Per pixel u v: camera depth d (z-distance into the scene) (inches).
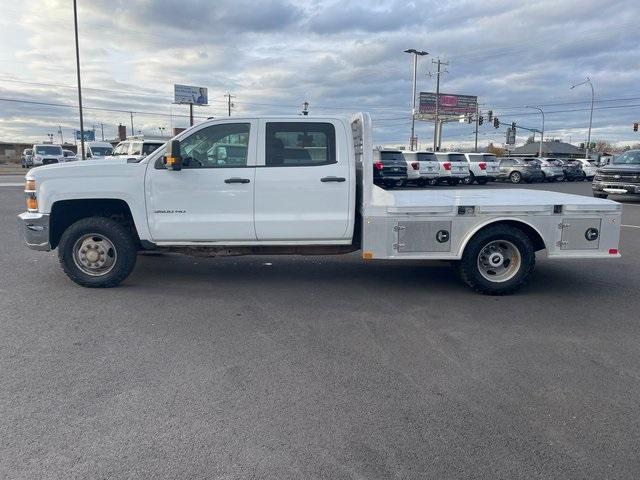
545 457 120.9
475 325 209.5
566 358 177.3
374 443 125.7
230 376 161.0
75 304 231.5
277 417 137.0
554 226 245.9
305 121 245.1
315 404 144.1
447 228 243.3
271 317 217.5
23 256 331.6
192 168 243.8
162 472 114.2
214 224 245.8
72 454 120.2
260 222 246.1
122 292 251.0
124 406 141.9
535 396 150.0
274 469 115.6
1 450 121.4
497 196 281.3
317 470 115.3
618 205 245.8
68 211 262.4
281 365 169.5
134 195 245.3
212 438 127.1
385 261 329.1
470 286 252.2
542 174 1421.0
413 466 117.1
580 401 147.3
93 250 254.1
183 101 2632.9
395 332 200.7
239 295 249.6
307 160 246.2
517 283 248.1
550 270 308.8
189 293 251.6
